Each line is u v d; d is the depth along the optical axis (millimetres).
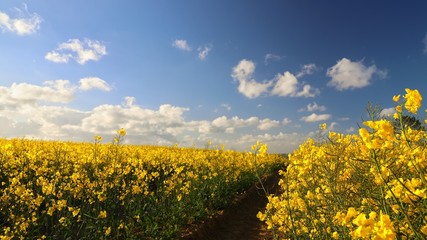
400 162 3107
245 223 10930
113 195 9484
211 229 9758
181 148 24859
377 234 1700
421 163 2867
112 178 9750
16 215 7004
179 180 10859
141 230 8492
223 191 12805
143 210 9250
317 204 4855
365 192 3613
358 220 1786
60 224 7391
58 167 11406
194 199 10883
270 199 5055
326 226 4562
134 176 11820
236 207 12594
